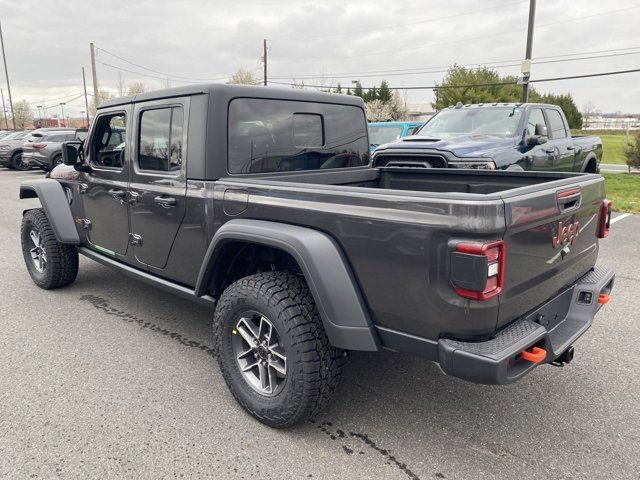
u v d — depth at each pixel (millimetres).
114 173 4004
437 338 2328
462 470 2559
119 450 2701
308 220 2666
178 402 3178
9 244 7562
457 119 8828
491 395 3258
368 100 49031
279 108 3535
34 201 12281
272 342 2861
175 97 3330
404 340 2441
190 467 2574
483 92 31062
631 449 2711
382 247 2381
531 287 2486
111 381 3436
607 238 7660
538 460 2631
